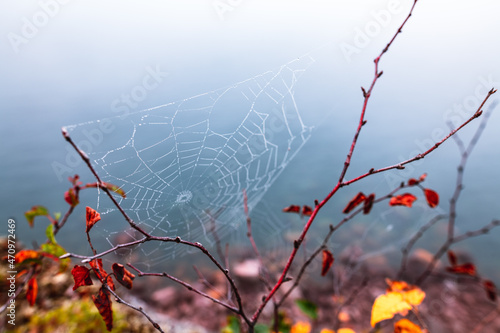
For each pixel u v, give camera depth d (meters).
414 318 2.67
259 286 4.06
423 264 5.07
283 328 2.04
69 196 1.46
